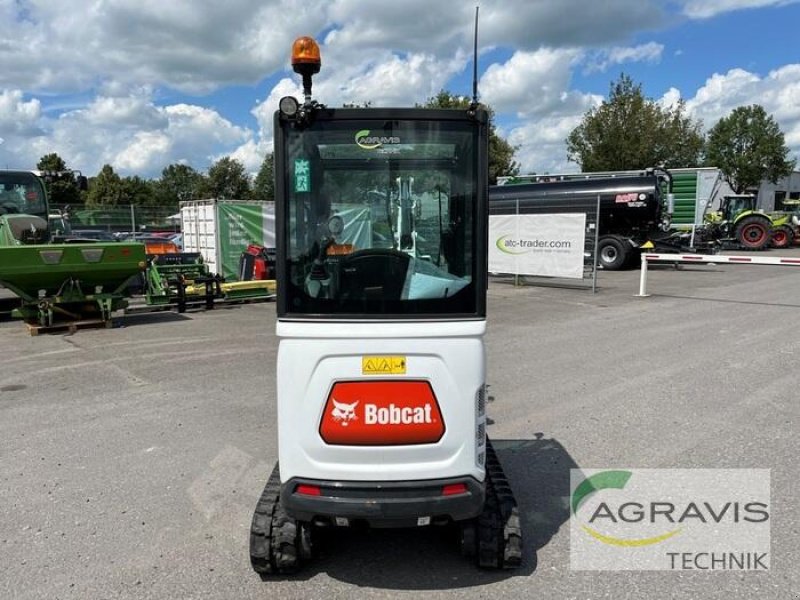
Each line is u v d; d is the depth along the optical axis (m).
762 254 27.56
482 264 3.03
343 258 3.04
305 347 2.96
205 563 3.39
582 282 16.77
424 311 3.02
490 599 3.07
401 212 3.04
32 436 5.33
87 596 3.09
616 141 35.28
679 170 27.78
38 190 12.52
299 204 3.03
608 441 5.09
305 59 2.96
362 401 2.96
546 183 21.62
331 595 3.10
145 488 4.30
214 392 6.60
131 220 23.62
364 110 3.01
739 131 55.44
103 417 5.82
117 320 11.45
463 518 3.07
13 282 9.90
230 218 18.27
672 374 7.10
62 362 8.10
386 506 2.97
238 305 13.48
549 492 4.21
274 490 3.46
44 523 3.82
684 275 18.61
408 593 3.12
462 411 2.99
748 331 9.50
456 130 3.03
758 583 3.17
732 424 5.43
